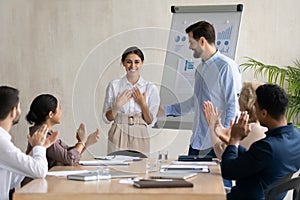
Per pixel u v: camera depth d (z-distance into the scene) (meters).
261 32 6.16
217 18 5.46
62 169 3.59
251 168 3.13
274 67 5.77
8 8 6.59
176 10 5.57
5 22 6.60
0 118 3.22
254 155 3.12
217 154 3.74
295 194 3.22
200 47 3.86
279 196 3.32
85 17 6.46
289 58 6.14
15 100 3.25
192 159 3.75
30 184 2.95
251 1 6.17
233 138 3.37
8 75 6.62
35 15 6.55
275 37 6.15
